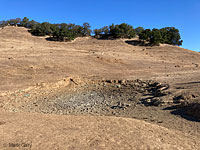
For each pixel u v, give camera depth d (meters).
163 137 7.51
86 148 6.01
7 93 21.39
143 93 20.31
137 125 8.80
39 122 9.07
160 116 11.72
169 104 14.02
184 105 12.62
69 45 57.22
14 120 9.58
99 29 80.38
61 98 20.88
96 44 62.09
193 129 9.02
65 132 7.46
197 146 6.97
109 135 7.18
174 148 6.51
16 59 34.97
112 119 9.67
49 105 17.84
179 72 32.84
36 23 77.12
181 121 10.40
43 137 6.88
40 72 30.77
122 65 39.59
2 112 12.24
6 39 53.00
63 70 32.88
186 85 18.83
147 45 63.88
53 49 47.25
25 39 57.56
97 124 8.66
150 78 27.48
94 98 20.58
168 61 45.94
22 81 26.61
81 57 41.72
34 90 23.69
